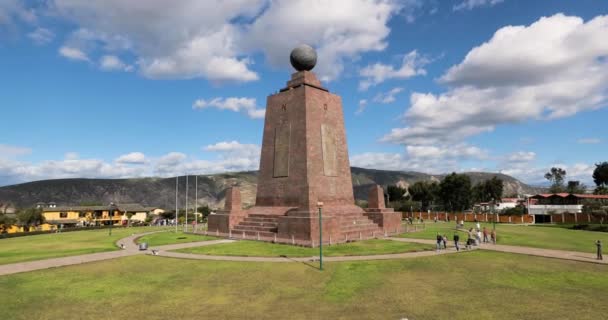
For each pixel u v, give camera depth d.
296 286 24.16
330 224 45.84
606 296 21.59
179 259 34.38
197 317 18.45
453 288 23.47
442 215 102.94
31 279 26.89
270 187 56.75
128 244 46.97
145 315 18.86
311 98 54.94
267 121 59.34
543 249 39.75
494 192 136.75
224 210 58.25
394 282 25.06
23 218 85.44
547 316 18.14
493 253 36.84
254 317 18.34
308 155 52.56
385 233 54.88
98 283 25.52
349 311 19.08
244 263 31.98
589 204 85.88
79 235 62.94
